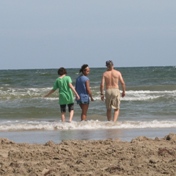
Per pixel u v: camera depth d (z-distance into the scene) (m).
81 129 23.83
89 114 33.06
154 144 16.47
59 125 24.66
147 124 25.31
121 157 13.94
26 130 23.67
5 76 103.75
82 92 27.11
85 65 27.25
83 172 12.32
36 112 34.84
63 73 27.06
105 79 27.00
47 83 81.31
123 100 44.91
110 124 25.14
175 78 94.69
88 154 14.60
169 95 51.72
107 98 26.86
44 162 13.47
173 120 27.95
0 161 13.79
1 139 17.39
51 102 43.91
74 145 16.52
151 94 54.53
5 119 30.72
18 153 14.73
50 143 16.83
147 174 11.99
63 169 12.66
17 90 60.44
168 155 14.34
